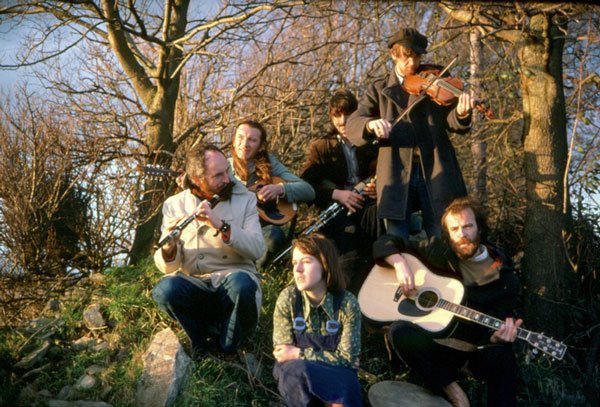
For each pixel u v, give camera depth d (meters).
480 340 4.18
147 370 3.94
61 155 5.15
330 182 5.05
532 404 4.67
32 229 5.00
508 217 5.96
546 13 4.98
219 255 4.15
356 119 4.71
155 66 6.61
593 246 5.38
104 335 4.36
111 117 5.96
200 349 4.16
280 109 6.32
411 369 4.28
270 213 4.84
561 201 5.25
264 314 4.59
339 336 3.72
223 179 4.14
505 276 4.22
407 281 4.22
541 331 5.17
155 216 5.56
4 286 4.92
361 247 4.86
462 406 4.09
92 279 4.89
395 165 4.68
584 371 5.07
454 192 4.64
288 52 7.23
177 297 3.99
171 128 6.19
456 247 4.16
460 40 7.72
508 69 5.60
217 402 3.98
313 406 3.63
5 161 5.04
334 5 7.05
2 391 3.77
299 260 3.73
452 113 4.62
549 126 5.29
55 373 4.06
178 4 6.59
